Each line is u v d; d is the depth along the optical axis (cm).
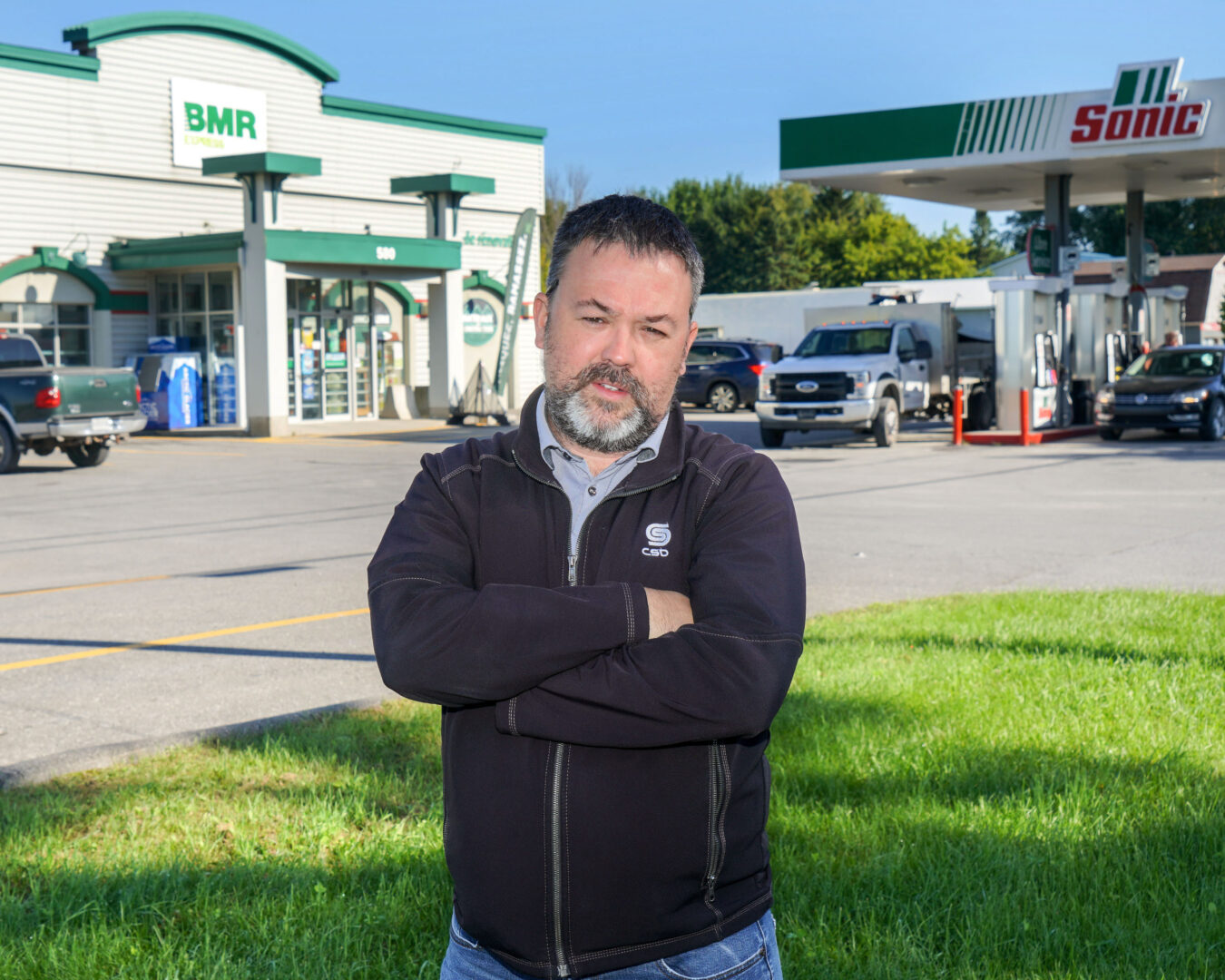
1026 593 851
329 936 344
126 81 2736
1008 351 2241
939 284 3869
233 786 472
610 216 194
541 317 205
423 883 380
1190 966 332
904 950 338
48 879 378
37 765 491
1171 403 2198
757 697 178
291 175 2536
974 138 2341
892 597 871
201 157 2877
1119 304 2584
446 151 3434
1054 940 343
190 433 2673
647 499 197
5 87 2542
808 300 4044
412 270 2870
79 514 1384
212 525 1284
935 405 2517
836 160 2483
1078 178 2650
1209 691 583
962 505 1393
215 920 355
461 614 180
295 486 1645
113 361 2756
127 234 2762
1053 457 1961
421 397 3247
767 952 194
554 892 182
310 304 2912
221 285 2770
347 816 439
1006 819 423
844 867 392
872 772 477
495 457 204
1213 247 7294
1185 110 2136
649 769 183
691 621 186
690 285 197
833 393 2175
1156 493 1484
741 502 195
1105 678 604
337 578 972
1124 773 472
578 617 179
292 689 636
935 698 573
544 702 179
